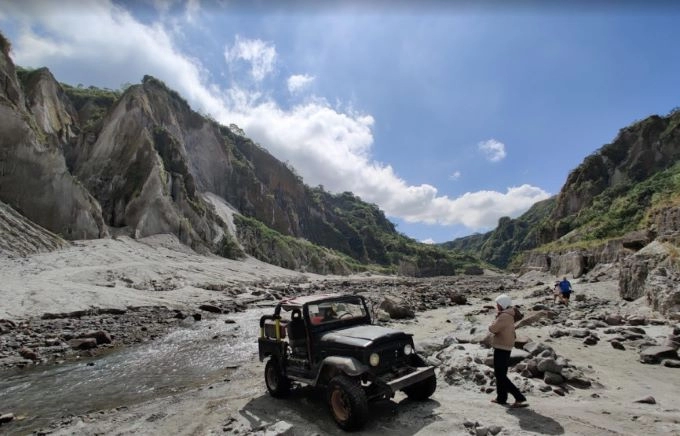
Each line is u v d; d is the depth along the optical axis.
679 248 18.05
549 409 6.36
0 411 8.48
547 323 14.73
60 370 11.61
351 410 6.05
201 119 103.00
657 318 14.41
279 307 8.13
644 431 5.39
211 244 62.25
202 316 22.28
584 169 101.00
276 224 111.44
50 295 21.95
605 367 8.84
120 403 8.84
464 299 27.02
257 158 137.00
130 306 23.16
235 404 7.91
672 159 86.38
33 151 42.44
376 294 33.97
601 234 58.97
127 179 56.56
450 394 7.59
